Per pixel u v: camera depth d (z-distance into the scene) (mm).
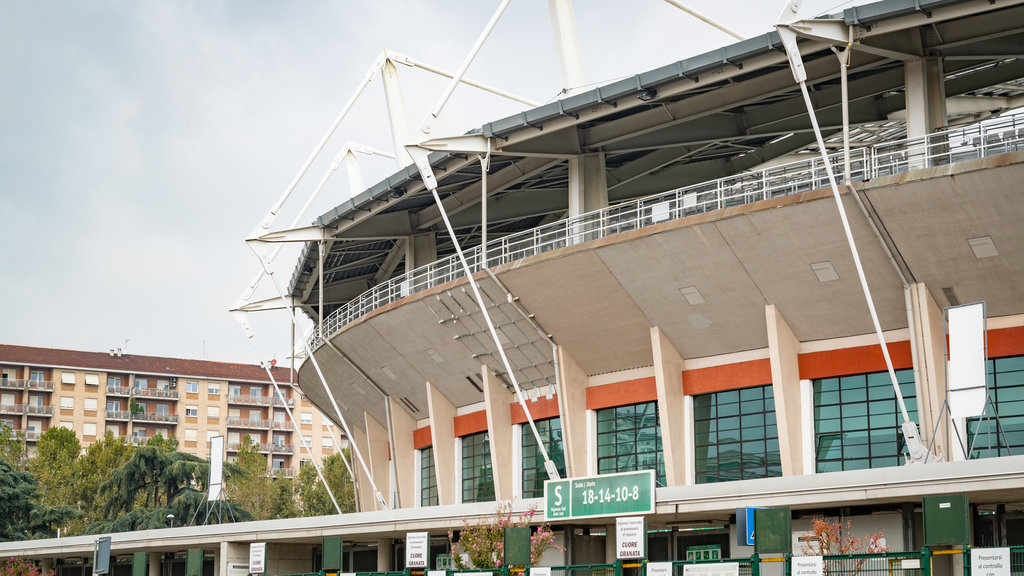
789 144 44812
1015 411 30906
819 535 26531
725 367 35750
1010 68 39125
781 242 31594
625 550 24734
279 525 40812
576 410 38969
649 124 36781
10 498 72000
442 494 44969
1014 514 28562
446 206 44844
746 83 34562
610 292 35875
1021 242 28984
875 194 29375
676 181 46156
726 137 39281
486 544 30734
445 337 42156
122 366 120125
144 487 88312
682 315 35281
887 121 43938
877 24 29250
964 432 31250
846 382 33750
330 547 30781
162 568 47906
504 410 42188
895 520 28359
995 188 28078
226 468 92000
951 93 39969
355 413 56094
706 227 32219
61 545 48750
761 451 34875
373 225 46781
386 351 46125
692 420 36500
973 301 30984
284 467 124438
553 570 26266
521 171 40875
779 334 33500
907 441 28547
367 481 59250
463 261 37719
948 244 29812
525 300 37781
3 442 99750
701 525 33438
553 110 34594
